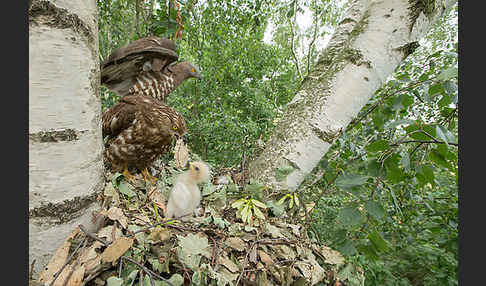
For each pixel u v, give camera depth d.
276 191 1.33
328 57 1.50
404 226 2.78
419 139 1.30
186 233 1.08
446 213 2.20
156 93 2.32
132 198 1.42
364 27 1.19
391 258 2.96
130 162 1.73
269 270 1.02
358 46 1.19
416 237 2.78
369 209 1.17
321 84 1.28
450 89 1.24
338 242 1.27
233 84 5.61
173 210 1.38
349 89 1.19
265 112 5.26
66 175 0.87
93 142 0.96
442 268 2.64
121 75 2.12
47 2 0.77
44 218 0.84
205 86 5.05
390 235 2.78
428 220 2.41
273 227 1.23
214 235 1.15
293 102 1.39
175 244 1.00
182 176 1.53
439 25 3.36
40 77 0.79
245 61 5.69
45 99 0.80
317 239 1.37
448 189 2.54
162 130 1.61
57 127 0.83
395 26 1.12
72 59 0.84
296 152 1.28
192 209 1.46
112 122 1.62
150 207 1.40
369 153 1.41
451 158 1.36
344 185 1.22
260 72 6.36
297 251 1.14
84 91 0.89
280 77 6.79
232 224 1.25
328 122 1.23
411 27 1.11
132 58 1.92
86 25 0.88
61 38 0.81
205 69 4.92
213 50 4.64
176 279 0.84
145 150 1.68
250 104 5.61
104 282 0.85
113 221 1.06
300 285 1.00
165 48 2.01
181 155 1.57
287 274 1.01
